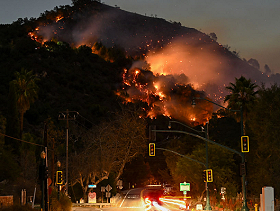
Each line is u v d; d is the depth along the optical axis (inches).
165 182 5374.0
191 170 2294.5
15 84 2591.0
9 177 1899.6
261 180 1835.6
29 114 5162.4
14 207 1080.2
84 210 1749.5
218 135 3376.0
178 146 3339.1
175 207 2054.6
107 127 2480.3
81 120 5078.7
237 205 1691.7
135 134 2571.4
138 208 1936.5
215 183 2229.3
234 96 2009.1
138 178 5403.5
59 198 1556.3
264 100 1766.7
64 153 2655.0
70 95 7367.1
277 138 1562.5
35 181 2102.6
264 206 354.0
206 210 1678.2
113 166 2549.2
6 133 2427.4
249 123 1916.8
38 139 2549.2
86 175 2300.7
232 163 2317.9
